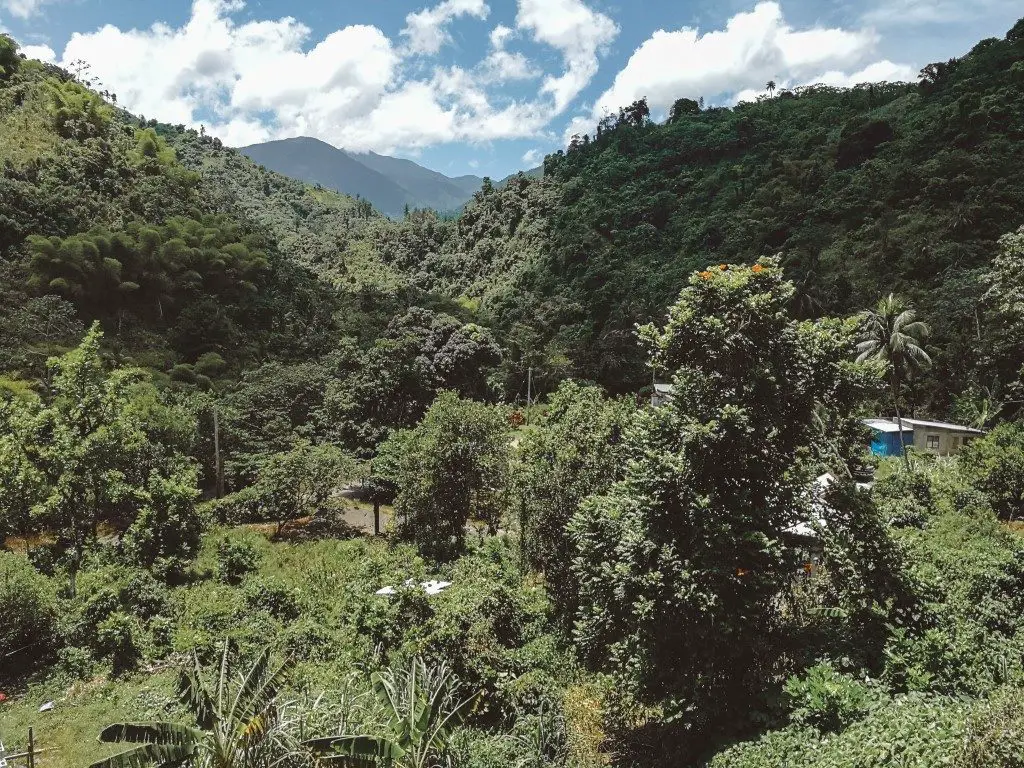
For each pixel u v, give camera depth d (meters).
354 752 8.08
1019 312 29.77
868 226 59.91
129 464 26.16
